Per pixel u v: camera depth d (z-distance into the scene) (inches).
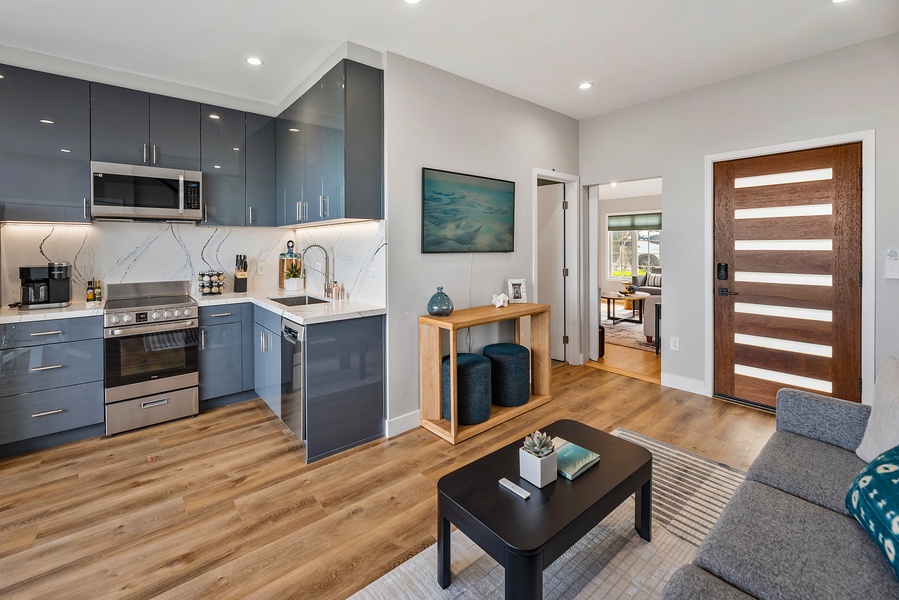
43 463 102.6
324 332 105.3
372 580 66.5
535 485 63.4
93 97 118.9
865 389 114.7
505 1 91.3
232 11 93.8
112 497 88.7
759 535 50.6
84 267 131.6
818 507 56.1
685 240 148.1
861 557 46.4
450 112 127.8
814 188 121.8
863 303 114.5
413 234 120.5
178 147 132.6
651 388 155.2
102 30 101.0
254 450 109.7
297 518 81.7
